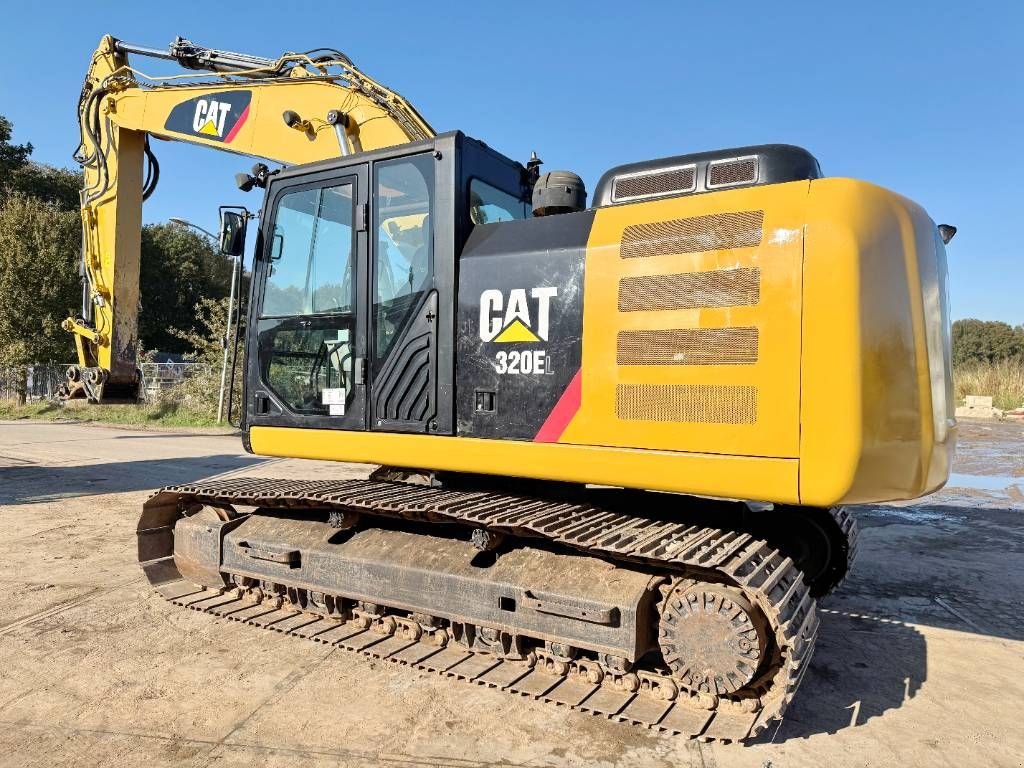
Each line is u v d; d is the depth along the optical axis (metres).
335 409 4.05
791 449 2.89
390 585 3.79
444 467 3.66
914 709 3.34
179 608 4.53
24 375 23.95
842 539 4.20
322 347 4.13
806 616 3.02
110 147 6.75
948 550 6.08
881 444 2.87
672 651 3.11
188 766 2.78
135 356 6.80
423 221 3.79
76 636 4.08
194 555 4.66
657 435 3.15
